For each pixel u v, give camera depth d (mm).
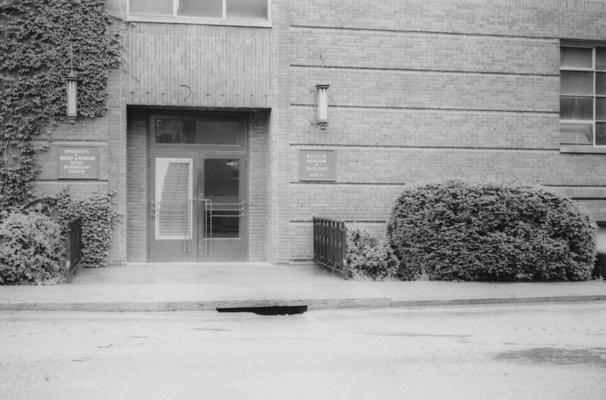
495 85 16031
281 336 8922
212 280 12898
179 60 14656
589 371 7254
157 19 14547
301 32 15148
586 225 13297
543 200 13141
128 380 6734
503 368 7367
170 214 15422
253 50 14945
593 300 11727
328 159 15250
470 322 9977
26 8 14031
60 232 13445
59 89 14188
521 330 9430
